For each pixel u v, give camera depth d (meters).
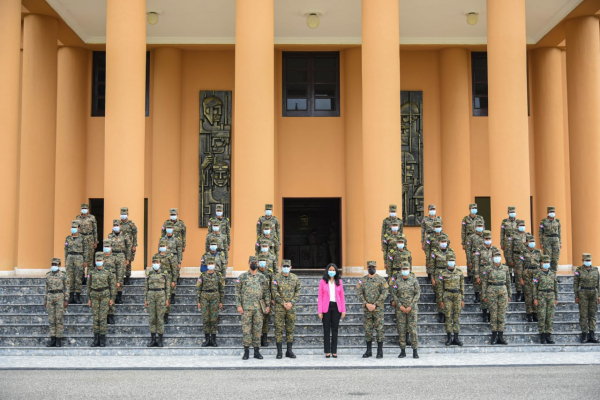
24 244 21.14
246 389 9.94
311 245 24.67
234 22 22.52
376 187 17.44
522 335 14.44
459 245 23.53
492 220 17.94
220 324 14.82
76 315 15.09
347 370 11.86
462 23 22.66
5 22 18.33
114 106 17.81
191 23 22.58
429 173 24.17
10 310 15.41
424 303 15.59
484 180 24.19
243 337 13.11
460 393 9.55
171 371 11.77
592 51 21.73
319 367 12.09
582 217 21.62
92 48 24.25
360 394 9.51
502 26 18.02
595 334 14.60
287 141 24.08
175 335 14.34
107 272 14.08
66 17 21.92
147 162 24.12
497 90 17.98
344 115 24.12
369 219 17.47
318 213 24.78
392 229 16.06
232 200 23.94
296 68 24.36
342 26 22.88
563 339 14.58
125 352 13.73
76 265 15.80
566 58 22.36
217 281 14.06
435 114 24.39
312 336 14.25
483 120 24.39
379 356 13.18
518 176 17.69
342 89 24.23
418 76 24.45
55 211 23.39
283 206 24.28
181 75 24.27
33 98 21.38
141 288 16.25
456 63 24.03
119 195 17.61
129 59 17.91
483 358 13.08
